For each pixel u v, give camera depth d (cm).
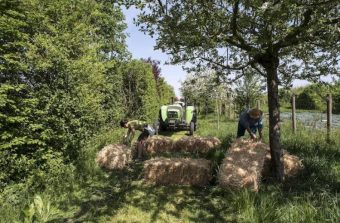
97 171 772
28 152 668
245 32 595
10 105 606
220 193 617
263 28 536
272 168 660
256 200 546
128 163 861
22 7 700
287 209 486
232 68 655
